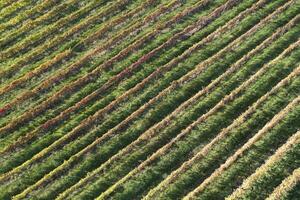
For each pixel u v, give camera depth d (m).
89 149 35.41
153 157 33.62
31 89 41.41
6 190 34.41
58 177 34.28
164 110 36.91
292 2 41.78
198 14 43.81
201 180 31.97
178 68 39.59
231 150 32.97
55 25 46.66
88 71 41.59
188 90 37.75
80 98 39.72
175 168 33.06
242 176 31.22
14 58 44.62
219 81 37.50
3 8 50.12
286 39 39.06
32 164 35.56
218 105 35.69
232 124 34.16
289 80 35.69
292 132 32.66
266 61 38.03
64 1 49.16
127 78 40.03
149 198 31.48
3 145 37.72
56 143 36.41
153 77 39.31
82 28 45.59
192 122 35.50
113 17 45.94
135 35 43.59
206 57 39.97
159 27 43.44
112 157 34.44
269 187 30.03
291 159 30.94
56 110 39.31
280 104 34.59
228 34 41.12
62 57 43.25
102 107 38.56
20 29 47.12
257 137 32.69
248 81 36.66
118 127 36.28
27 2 50.06
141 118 36.66
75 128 37.19
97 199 32.16
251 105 35.34
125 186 32.53
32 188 33.91
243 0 43.75
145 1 46.44
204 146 33.84
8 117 39.66
